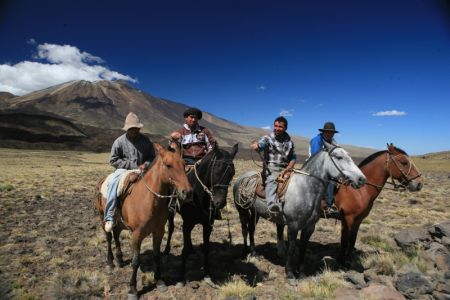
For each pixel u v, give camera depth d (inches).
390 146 323.0
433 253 310.8
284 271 320.2
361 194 315.3
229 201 735.1
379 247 382.6
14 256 348.8
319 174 283.1
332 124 316.5
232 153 277.4
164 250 374.9
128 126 291.1
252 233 357.1
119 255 318.7
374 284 261.6
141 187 258.8
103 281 285.3
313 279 287.9
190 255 361.4
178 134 294.8
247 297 250.7
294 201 282.8
